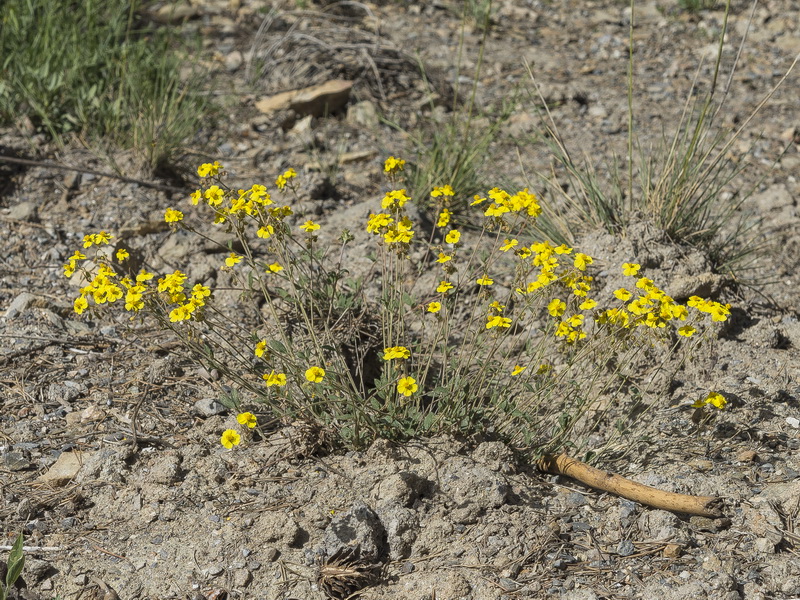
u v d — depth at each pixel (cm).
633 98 839
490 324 368
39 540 349
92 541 350
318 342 414
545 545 352
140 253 553
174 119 671
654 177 663
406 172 664
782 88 857
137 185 621
